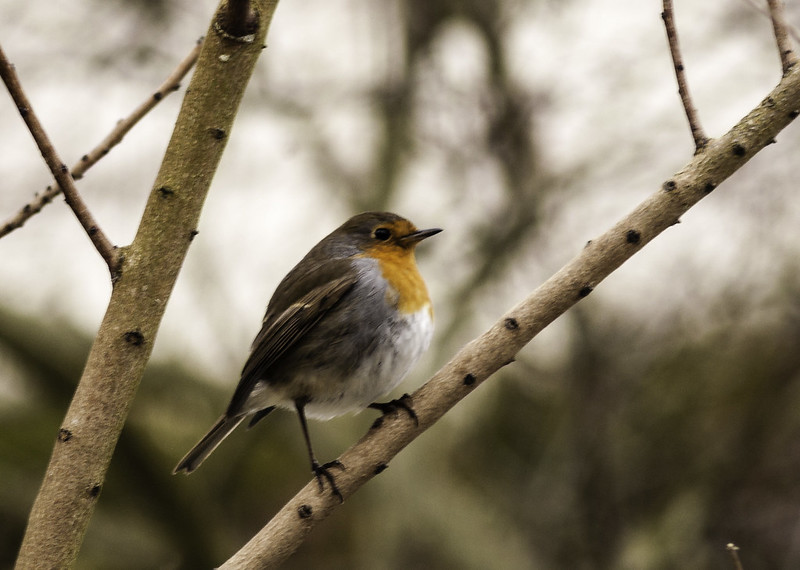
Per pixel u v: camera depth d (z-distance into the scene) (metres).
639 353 12.93
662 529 12.33
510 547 12.26
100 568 11.37
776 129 4.59
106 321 3.95
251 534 13.72
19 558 3.83
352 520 13.89
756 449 12.74
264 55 13.87
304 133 13.32
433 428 12.91
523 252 13.27
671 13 4.71
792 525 12.27
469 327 12.91
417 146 14.24
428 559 12.05
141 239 3.99
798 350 12.99
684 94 4.71
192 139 4.00
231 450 13.49
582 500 12.63
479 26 14.11
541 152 14.15
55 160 3.93
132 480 10.95
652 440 13.06
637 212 4.73
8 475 12.57
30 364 11.40
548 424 14.33
